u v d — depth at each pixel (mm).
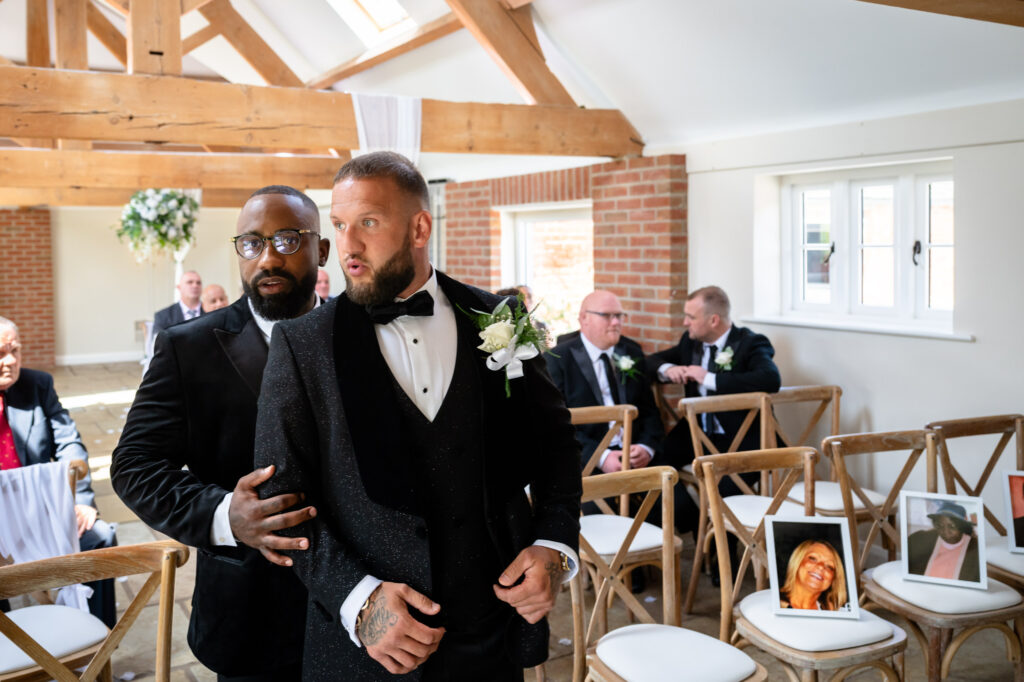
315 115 4270
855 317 4348
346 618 1396
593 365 4320
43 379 3701
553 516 1581
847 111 4047
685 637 2461
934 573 2783
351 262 1440
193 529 1601
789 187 4637
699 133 4852
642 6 4129
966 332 3670
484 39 4719
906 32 3424
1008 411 3531
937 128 3672
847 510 2953
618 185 5301
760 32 3852
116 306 12172
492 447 1520
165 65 4121
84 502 3318
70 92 3789
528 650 1564
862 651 2428
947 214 3930
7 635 1984
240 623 1813
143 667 3256
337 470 1450
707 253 4910
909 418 3941
